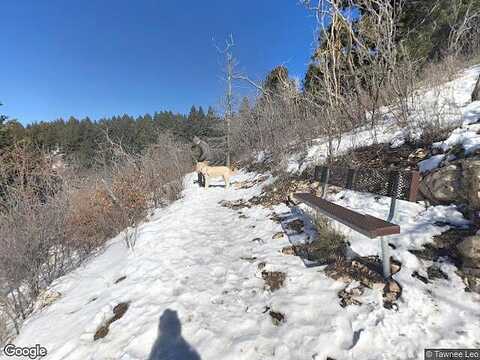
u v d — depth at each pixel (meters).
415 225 2.72
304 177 5.31
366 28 6.01
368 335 1.83
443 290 2.02
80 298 3.16
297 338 1.95
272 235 3.82
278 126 8.96
